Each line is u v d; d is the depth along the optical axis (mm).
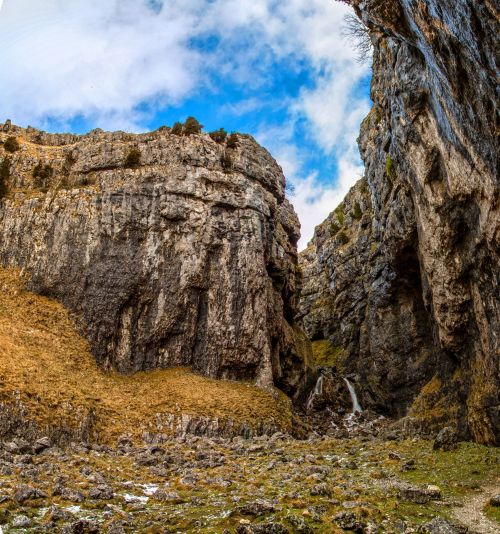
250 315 45188
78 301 41562
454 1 14648
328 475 19219
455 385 30938
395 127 34656
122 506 14297
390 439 29406
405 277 47031
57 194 46281
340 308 73562
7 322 37219
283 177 60250
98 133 54906
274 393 41938
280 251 55281
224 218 47938
